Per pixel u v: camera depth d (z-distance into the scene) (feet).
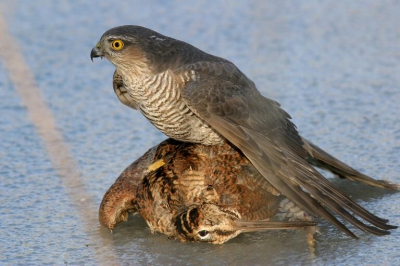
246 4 64.64
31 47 58.18
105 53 39.14
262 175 34.55
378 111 48.32
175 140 39.42
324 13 63.62
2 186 40.86
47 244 35.55
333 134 45.75
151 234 36.58
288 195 33.88
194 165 36.47
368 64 55.31
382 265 32.73
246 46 58.03
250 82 39.50
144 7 64.39
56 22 61.87
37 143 45.52
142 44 38.50
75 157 44.04
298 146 37.70
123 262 33.94
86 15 63.00
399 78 52.90
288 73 54.19
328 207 35.94
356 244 34.71
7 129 47.24
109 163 43.37
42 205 39.01
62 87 53.06
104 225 36.78
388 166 41.86
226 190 36.01
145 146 45.44
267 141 36.04
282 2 64.95
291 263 33.37
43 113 34.06
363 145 44.24
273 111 38.68
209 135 37.50
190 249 34.96
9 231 36.60
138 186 36.91
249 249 34.76
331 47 58.08
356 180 40.09
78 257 34.42
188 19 62.18
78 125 47.98
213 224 34.65
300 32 60.44
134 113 49.70
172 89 38.01
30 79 33.78
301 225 34.60
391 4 65.16
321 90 51.55
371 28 61.00
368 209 37.78
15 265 33.65
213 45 58.08
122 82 40.91
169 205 35.78
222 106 36.68
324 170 42.55
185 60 38.60
